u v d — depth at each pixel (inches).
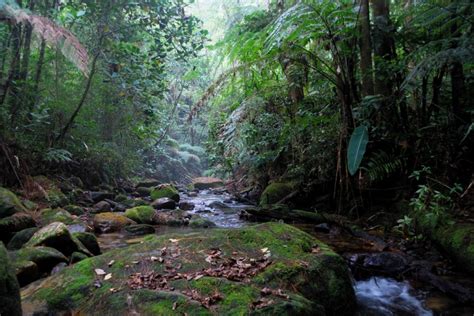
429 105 183.9
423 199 153.6
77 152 299.3
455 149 165.3
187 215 227.3
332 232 177.2
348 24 190.4
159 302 77.4
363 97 193.3
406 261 125.3
